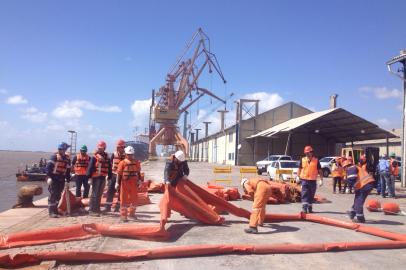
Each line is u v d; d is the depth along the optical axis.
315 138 59.62
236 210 11.83
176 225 10.80
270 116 65.38
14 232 9.59
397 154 49.53
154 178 29.95
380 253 8.31
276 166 28.78
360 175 11.86
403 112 28.31
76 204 12.77
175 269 6.98
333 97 61.47
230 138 70.31
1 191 27.80
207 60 80.44
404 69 27.95
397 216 13.38
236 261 7.52
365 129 45.91
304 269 7.12
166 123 74.81
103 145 12.51
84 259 7.27
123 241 8.84
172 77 78.69
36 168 38.53
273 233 10.02
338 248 8.42
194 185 11.70
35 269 6.75
